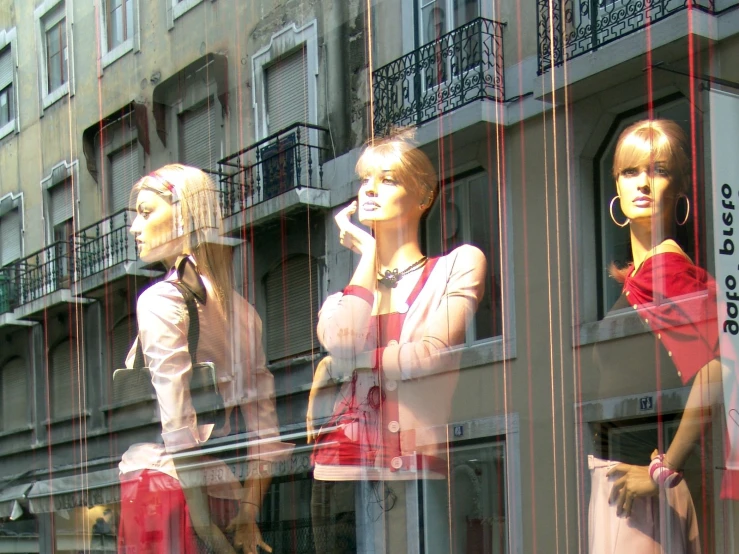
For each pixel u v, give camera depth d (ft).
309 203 8.45
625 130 8.34
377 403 7.45
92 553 8.03
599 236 9.26
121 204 9.44
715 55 8.69
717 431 7.17
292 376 7.96
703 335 7.45
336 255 8.16
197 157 9.44
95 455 8.50
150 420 7.89
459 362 7.85
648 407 7.86
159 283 7.70
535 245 9.22
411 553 7.41
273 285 8.27
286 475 7.62
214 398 7.57
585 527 7.77
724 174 7.84
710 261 7.65
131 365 8.18
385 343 7.49
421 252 8.14
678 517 7.18
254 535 7.35
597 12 9.50
